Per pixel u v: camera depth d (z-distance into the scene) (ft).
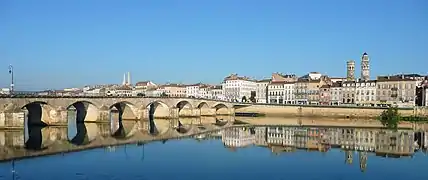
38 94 354.95
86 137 294.66
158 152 218.18
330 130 383.65
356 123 483.92
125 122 462.60
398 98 648.79
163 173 161.99
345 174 166.09
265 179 154.40
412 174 169.17
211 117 589.73
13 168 167.84
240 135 324.60
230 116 619.67
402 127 427.33
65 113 365.81
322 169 175.52
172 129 380.17
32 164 176.96
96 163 181.37
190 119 541.34
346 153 225.35
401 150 242.58
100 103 418.92
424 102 615.98
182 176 157.38
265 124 460.96
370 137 318.04
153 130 367.25
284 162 191.83
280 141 283.38
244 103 636.07
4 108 316.60
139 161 188.44
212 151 224.94
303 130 380.99
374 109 563.89
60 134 310.45
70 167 171.01
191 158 199.62
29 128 350.43
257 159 199.41
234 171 168.35
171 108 529.04
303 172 168.45
